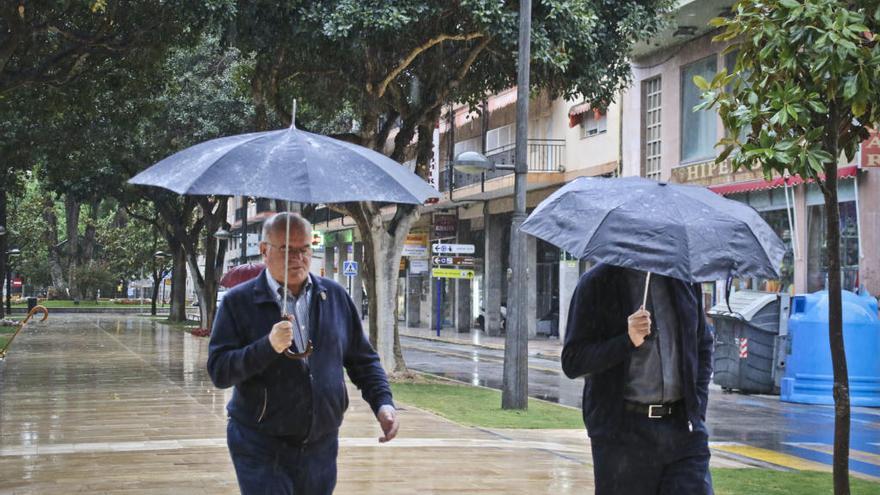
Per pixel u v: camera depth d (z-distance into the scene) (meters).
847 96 6.56
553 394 18.42
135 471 8.70
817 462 10.91
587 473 8.97
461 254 41.09
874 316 17.81
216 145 4.27
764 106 7.28
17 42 17.56
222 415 12.94
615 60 19.77
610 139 32.34
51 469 8.79
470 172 15.43
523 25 14.80
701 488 4.70
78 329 41.66
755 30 7.08
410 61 19.27
